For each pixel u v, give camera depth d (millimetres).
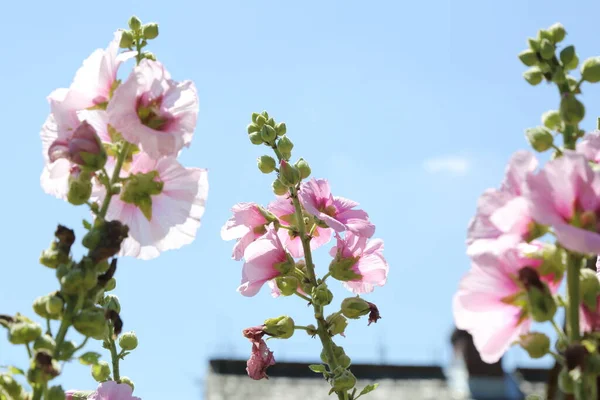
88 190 1567
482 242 1476
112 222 1525
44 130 1664
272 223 2008
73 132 1597
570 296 1467
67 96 1625
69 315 1523
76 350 1523
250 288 1950
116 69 1636
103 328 1524
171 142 1562
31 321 1536
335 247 2000
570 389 1438
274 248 1961
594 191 1423
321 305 1917
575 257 1470
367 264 1999
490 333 1494
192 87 1587
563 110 1529
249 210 2012
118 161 1590
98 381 1866
